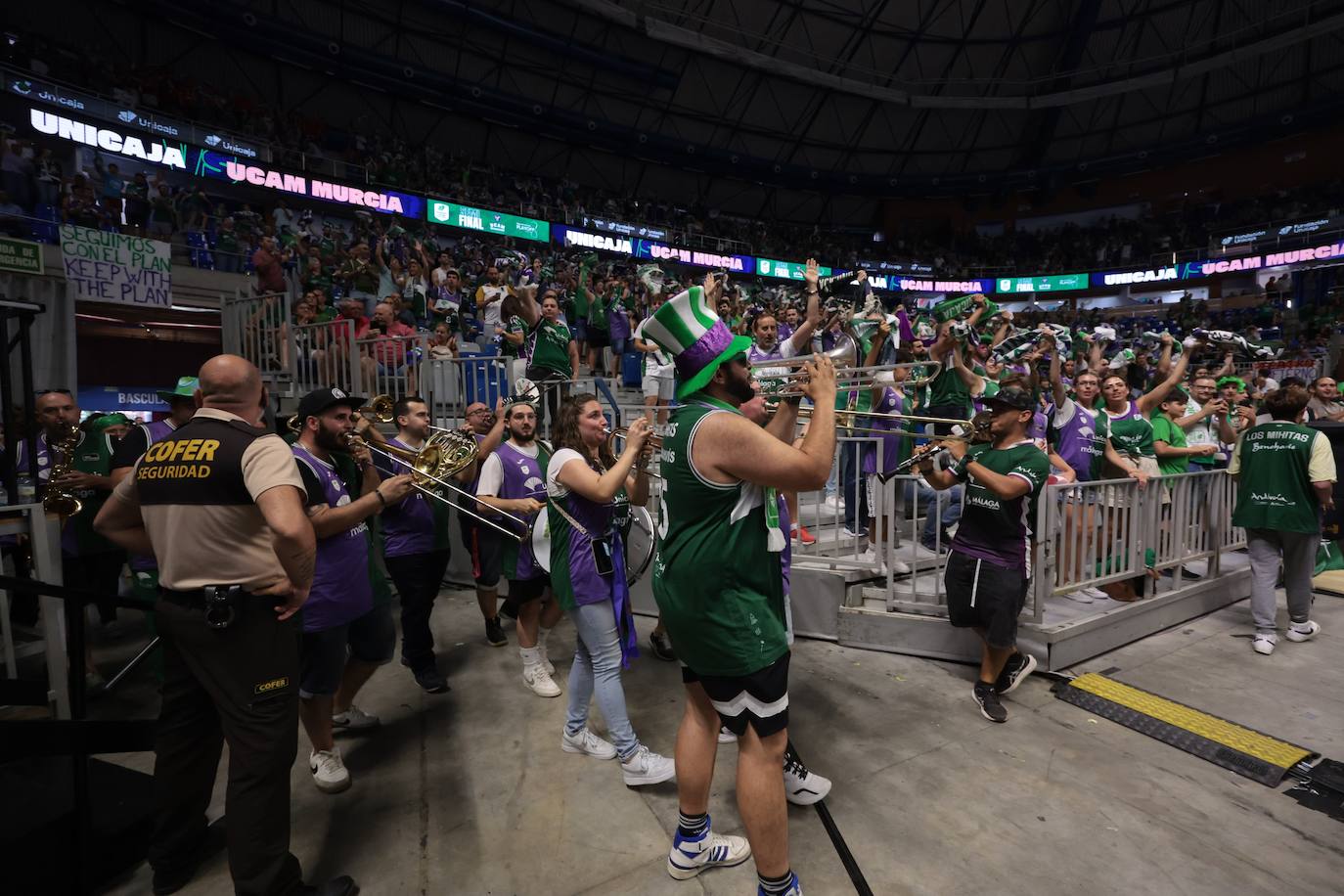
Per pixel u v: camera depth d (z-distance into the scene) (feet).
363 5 60.85
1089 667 12.05
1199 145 83.71
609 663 8.64
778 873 6.15
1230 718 10.21
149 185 41.01
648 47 73.61
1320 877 6.96
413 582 11.46
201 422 6.53
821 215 101.19
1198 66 75.56
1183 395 18.22
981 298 14.74
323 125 59.47
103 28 52.11
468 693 11.65
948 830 7.71
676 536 6.25
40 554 8.97
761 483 5.77
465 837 7.74
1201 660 12.35
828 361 6.03
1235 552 17.47
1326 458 12.14
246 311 24.99
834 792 8.43
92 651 13.50
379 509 8.45
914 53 82.12
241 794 6.29
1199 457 17.49
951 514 15.26
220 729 7.17
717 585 6.01
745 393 6.36
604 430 9.39
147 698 11.53
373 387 21.72
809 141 90.22
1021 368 17.10
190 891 7.02
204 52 57.16
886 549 13.17
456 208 59.72
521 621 11.48
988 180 93.35
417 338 21.09
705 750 6.91
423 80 64.44
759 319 16.24
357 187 53.78
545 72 72.59
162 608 6.42
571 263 61.00
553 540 9.00
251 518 6.40
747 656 6.00
